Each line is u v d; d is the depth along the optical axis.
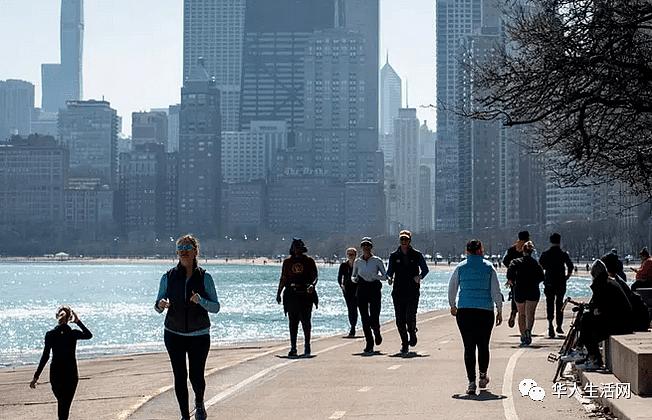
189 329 14.11
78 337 15.06
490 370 20.17
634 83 21.52
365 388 18.16
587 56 21.22
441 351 25.36
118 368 25.06
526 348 25.28
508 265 27.56
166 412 15.97
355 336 31.55
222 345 37.34
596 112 22.67
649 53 21.56
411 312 24.50
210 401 16.91
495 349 25.16
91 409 16.91
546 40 21.55
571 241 198.62
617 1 21.30
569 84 22.02
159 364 25.92
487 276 17.16
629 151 23.55
